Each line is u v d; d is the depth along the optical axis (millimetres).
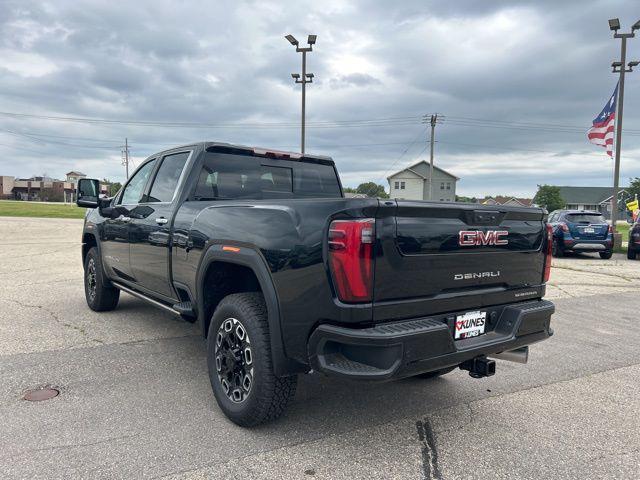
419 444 3023
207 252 3457
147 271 4586
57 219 31500
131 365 4289
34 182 115312
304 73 23875
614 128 18125
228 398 3244
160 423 3186
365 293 2547
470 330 3066
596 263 14109
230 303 3215
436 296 2865
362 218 2559
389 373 2504
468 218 2986
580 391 4031
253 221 3107
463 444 3047
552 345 5438
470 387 4059
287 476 2611
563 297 8531
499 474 2707
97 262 5930
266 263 2932
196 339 5109
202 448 2877
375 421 3336
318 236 2668
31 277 8992
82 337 5125
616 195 18953
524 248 3381
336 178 5242
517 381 4242
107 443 2902
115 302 6188
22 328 5422
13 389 3695
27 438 2939
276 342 2873
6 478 2516
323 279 2629
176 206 4156
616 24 18016
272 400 2998
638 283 10266
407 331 2570
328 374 2617
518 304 3385
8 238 17734
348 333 2539
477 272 3072
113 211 5309
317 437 3068
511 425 3346
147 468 2643
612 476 2719
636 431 3301
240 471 2645
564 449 3021
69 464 2662
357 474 2656
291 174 4863
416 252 2727
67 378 3945
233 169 4438
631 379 4352
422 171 67875
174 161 4598
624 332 6062
